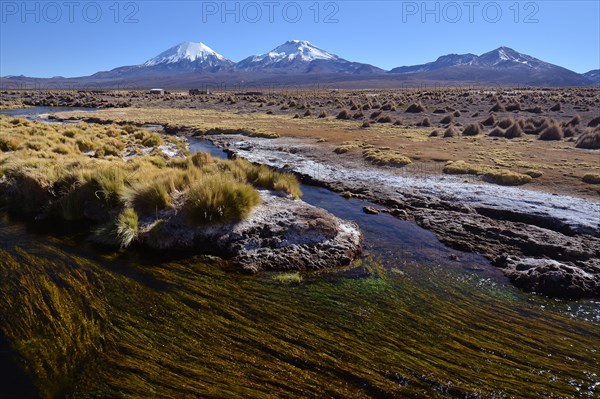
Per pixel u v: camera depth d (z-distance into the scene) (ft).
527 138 102.47
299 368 17.56
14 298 22.17
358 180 61.82
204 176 40.68
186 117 169.78
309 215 36.47
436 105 194.08
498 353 19.70
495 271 31.17
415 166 70.13
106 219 35.99
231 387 16.19
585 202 48.01
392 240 37.17
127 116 172.14
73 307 21.62
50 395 15.60
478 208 46.85
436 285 27.94
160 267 27.81
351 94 340.39
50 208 38.29
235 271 28.07
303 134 113.29
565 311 25.04
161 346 18.65
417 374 17.61
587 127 115.24
